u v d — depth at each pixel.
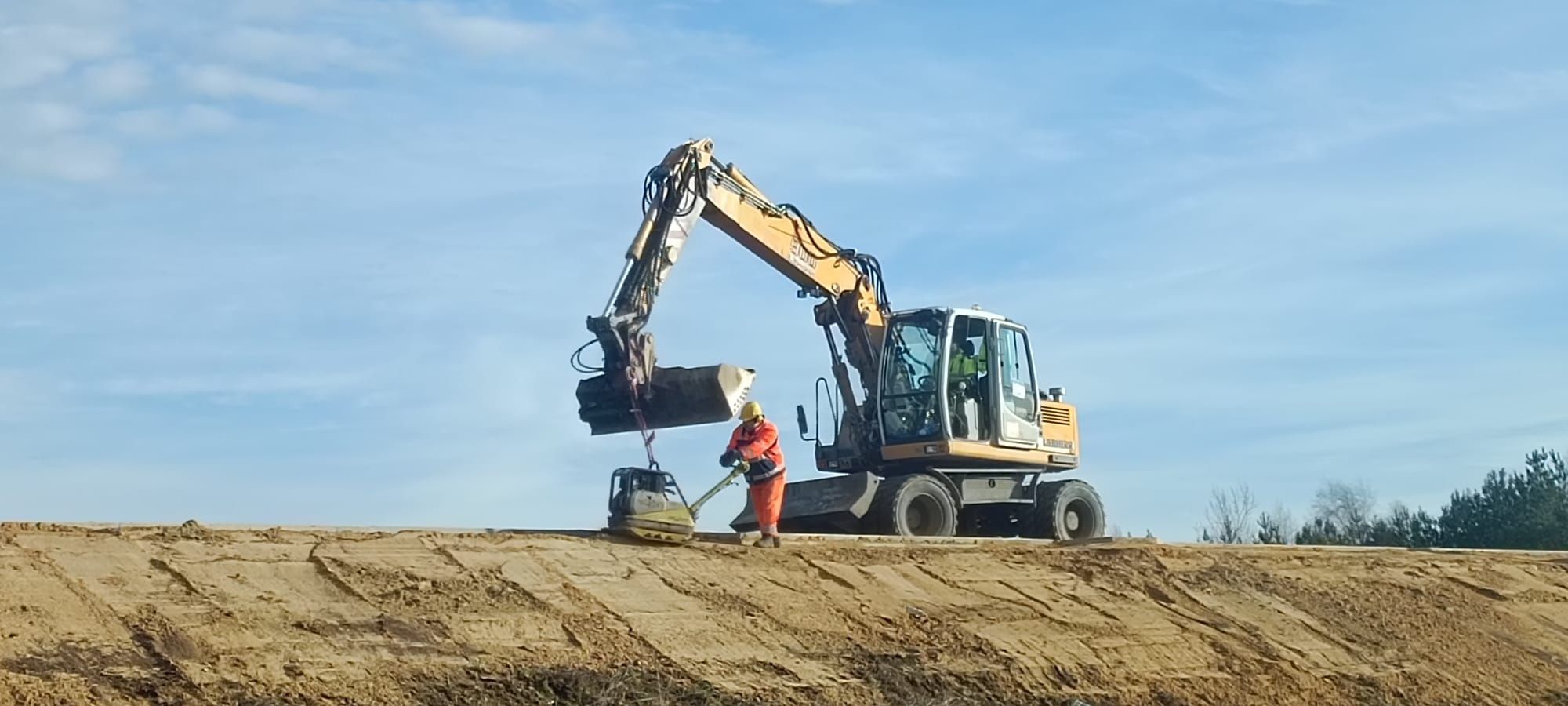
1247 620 16.41
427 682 10.91
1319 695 15.07
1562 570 21.58
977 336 21.94
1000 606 15.16
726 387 17.23
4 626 10.26
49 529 12.48
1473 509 39.56
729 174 20.38
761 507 16.12
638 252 18.67
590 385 17.97
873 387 22.05
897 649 13.55
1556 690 16.72
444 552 13.34
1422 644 16.97
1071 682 13.83
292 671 10.62
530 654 11.73
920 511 20.86
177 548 12.27
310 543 13.09
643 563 14.16
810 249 21.67
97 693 9.79
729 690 11.91
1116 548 18.31
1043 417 22.69
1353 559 20.12
